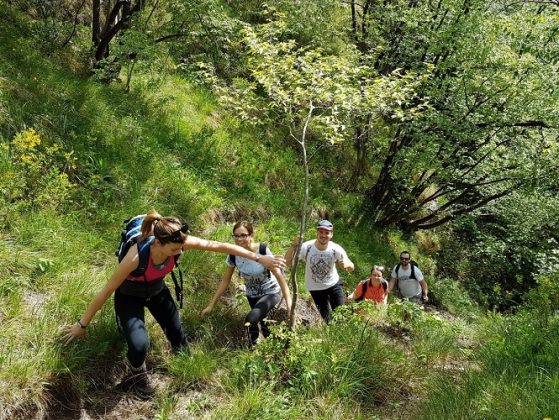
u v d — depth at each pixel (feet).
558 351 16.78
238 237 15.85
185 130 30.32
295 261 15.28
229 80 36.91
